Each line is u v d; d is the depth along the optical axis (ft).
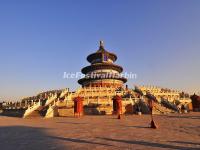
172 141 46.73
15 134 64.75
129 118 108.47
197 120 88.07
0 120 119.34
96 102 163.43
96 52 311.88
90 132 62.59
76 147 42.57
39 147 44.21
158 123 82.33
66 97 175.01
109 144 44.55
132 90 217.77
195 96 157.07
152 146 41.78
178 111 144.15
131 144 44.04
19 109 171.12
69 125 84.12
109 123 86.69
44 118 131.13
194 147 40.75
